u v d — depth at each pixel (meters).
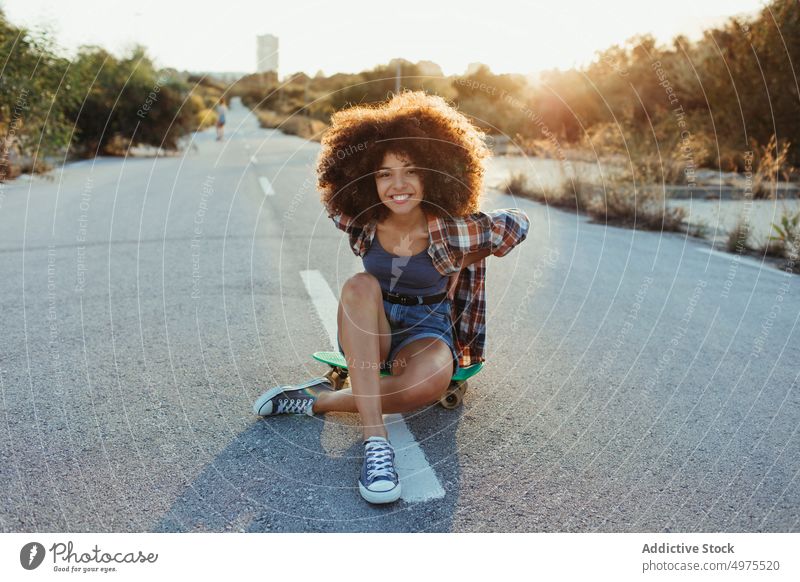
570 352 3.43
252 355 3.29
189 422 2.57
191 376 3.02
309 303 4.15
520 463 2.30
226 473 2.21
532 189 9.99
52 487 2.12
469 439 2.47
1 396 2.78
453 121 2.54
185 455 2.32
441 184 2.39
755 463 2.33
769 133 11.16
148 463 2.27
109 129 17.81
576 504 2.07
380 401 2.26
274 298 4.25
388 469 2.10
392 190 2.35
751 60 11.24
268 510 2.03
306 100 26.22
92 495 2.08
